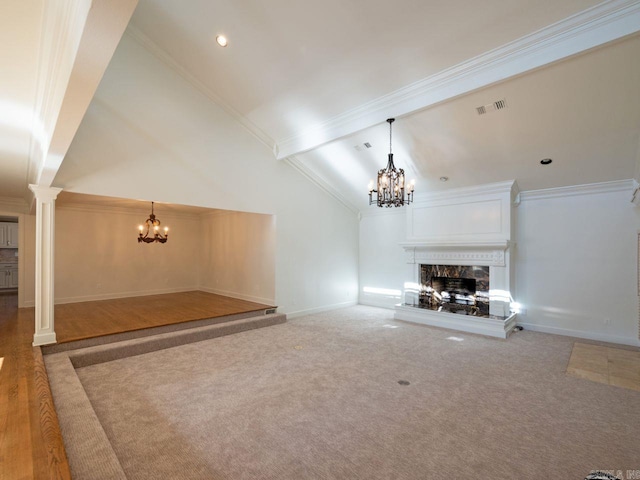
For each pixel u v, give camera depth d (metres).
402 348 4.91
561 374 3.92
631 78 3.44
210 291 8.80
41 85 2.21
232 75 5.14
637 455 2.41
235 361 4.34
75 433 2.47
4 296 8.27
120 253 7.90
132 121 4.86
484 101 4.22
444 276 6.91
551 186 5.68
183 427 2.76
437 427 2.78
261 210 6.45
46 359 3.88
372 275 8.45
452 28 3.47
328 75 4.57
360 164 6.50
